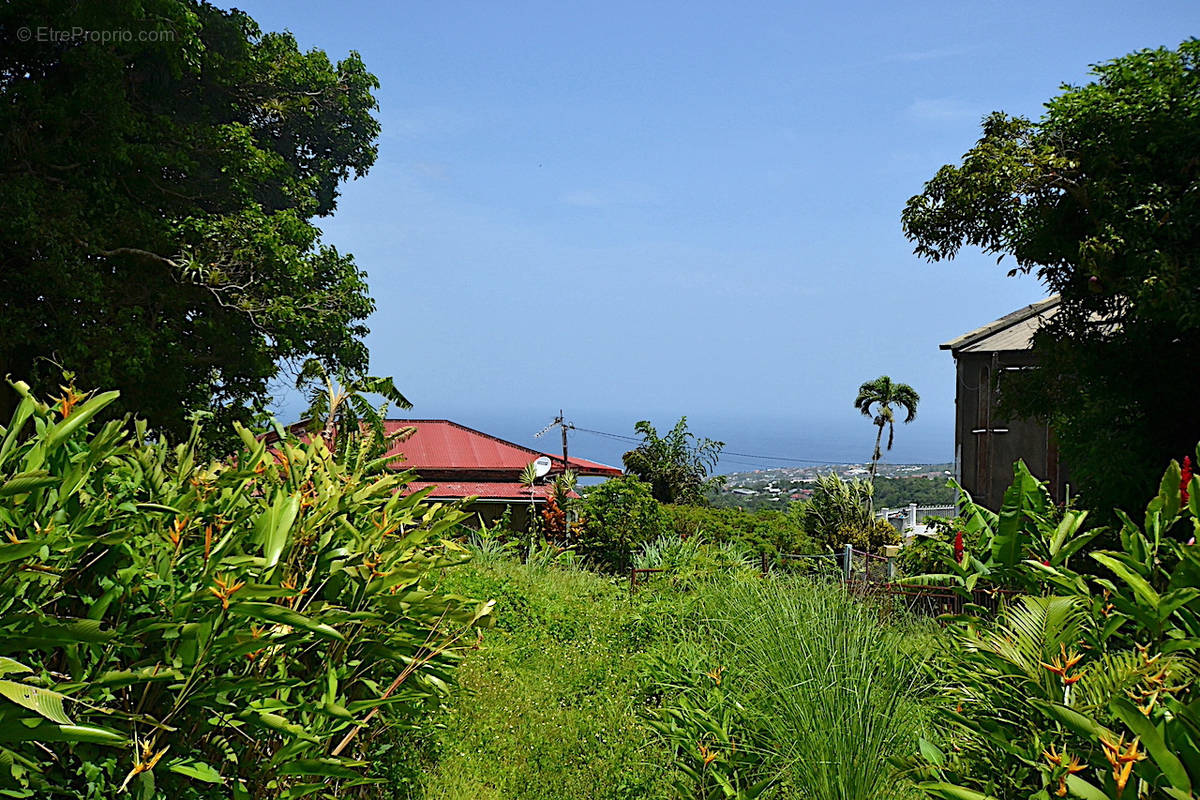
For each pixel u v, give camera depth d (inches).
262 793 139.9
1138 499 355.6
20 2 517.3
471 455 917.2
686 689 225.6
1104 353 388.2
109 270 583.2
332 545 168.4
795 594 254.4
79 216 524.1
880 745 184.1
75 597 127.5
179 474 155.1
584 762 211.2
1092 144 369.1
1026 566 143.6
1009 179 381.1
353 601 164.9
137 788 115.1
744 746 196.1
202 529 141.9
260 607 122.0
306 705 144.1
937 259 425.4
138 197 593.9
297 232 628.1
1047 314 639.8
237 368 655.1
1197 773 91.0
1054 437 406.3
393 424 936.3
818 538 1057.5
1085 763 108.3
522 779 203.5
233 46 677.9
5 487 104.3
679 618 303.4
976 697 135.3
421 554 199.5
